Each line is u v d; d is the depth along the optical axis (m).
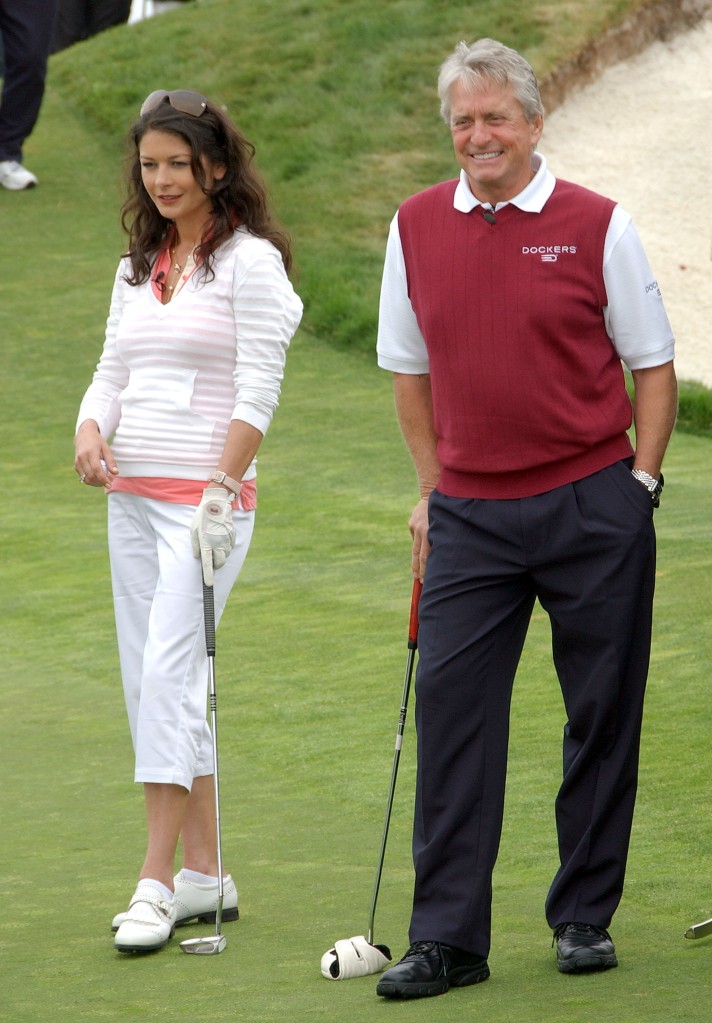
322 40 79.25
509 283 12.41
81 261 60.97
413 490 39.16
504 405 12.48
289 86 75.75
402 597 29.59
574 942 12.39
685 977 11.83
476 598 12.80
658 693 21.70
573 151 70.56
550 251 12.38
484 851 12.59
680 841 15.84
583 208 12.42
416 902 12.57
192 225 14.64
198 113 14.34
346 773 19.66
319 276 59.00
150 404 14.55
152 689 14.07
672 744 19.36
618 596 12.58
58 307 56.66
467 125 12.39
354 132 71.00
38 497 40.38
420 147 69.81
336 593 30.14
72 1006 11.81
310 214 65.06
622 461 12.77
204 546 14.06
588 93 73.75
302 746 21.02
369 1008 11.56
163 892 13.77
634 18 75.69
